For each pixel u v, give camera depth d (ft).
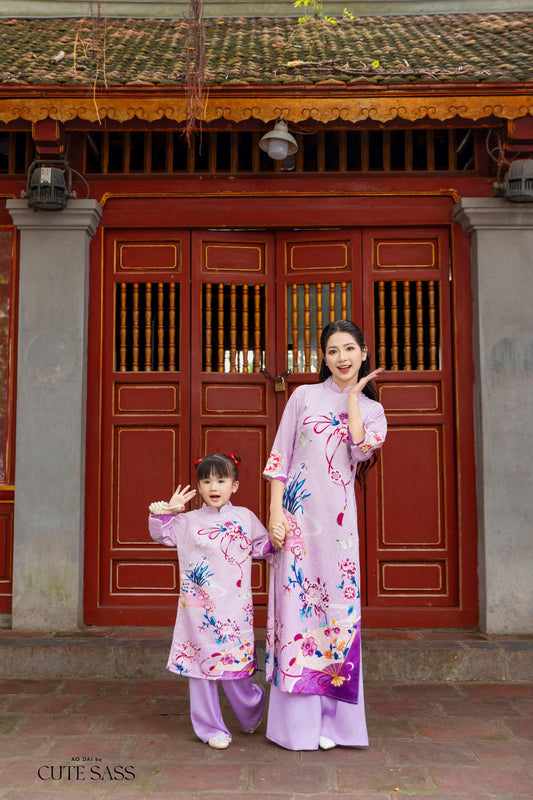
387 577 14.15
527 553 13.52
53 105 12.77
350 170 15.03
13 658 12.71
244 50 15.64
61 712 10.96
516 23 17.93
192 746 9.60
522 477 13.61
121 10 20.06
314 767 8.93
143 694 11.88
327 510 9.53
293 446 10.03
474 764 9.04
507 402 13.73
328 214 14.52
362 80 12.39
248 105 12.76
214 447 14.49
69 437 13.80
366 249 14.64
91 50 15.47
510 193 13.50
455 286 14.38
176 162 15.25
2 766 8.95
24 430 13.84
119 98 12.71
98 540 14.11
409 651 12.61
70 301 14.03
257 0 19.84
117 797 8.14
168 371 14.64
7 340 14.56
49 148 13.47
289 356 14.78
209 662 9.53
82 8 20.12
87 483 14.15
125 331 14.70
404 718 10.74
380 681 12.59
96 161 15.30
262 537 10.02
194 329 14.61
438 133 15.16
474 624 13.87
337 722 9.55
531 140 13.24
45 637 13.12
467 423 14.17
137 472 14.39
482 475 13.73
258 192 14.52
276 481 9.90
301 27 17.75
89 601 14.03
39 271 14.07
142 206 14.61
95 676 12.69
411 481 14.30
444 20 18.85
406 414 14.40
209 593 9.64
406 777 8.64
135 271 14.73
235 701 9.78
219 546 9.71
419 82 12.41
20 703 11.37
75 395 13.87
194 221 14.53
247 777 8.64
